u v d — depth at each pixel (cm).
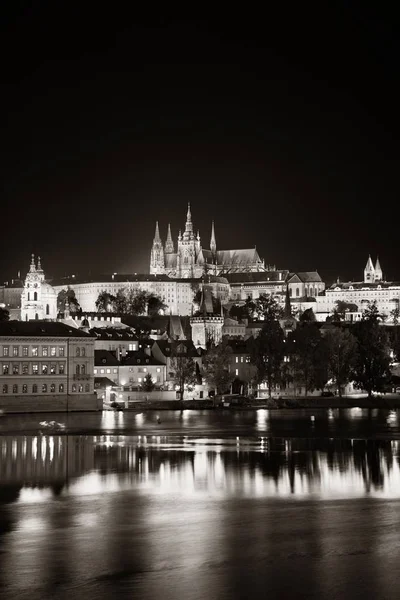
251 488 12975
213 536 10212
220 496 12388
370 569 8994
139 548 9762
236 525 10688
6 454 16712
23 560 9362
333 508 11556
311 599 8225
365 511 11369
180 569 9038
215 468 14862
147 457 16312
